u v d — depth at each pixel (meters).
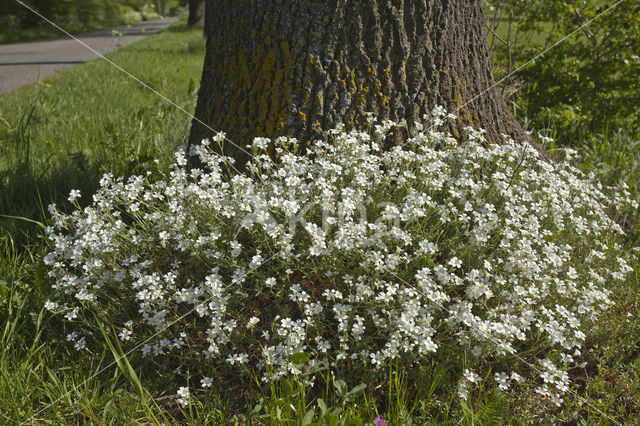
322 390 2.13
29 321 2.57
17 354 2.39
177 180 2.67
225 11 3.17
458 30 3.23
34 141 4.93
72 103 6.68
